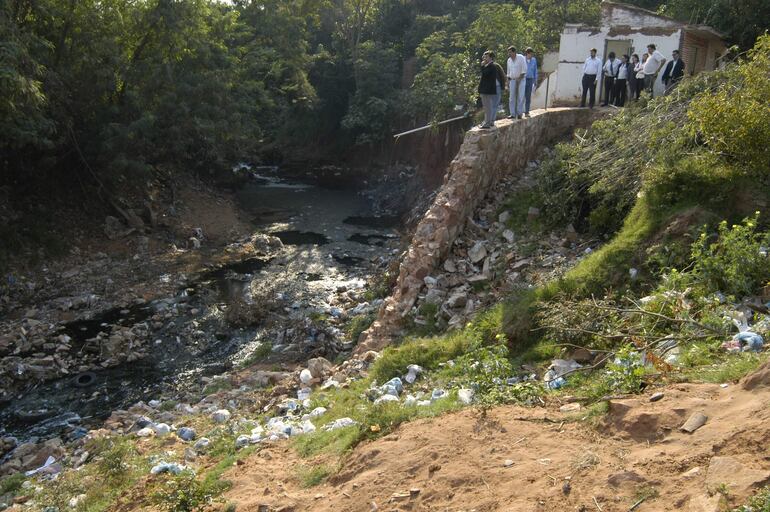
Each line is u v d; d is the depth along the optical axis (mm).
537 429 5574
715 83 11766
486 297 11055
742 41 20219
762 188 8891
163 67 22953
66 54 20781
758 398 4730
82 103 21188
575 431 5352
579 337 8109
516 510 4418
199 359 13984
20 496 8305
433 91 27250
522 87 15086
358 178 35312
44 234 19938
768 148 8883
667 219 9297
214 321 15930
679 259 8500
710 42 20578
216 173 30672
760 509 3570
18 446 10578
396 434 6391
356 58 35188
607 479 4445
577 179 12391
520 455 5191
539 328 8555
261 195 31375
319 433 7625
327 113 39219
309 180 36000
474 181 12844
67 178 22438
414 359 9516
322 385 10664
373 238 23719
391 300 12047
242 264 20594
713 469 4102
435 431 6055
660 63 15812
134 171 22172
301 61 35500
